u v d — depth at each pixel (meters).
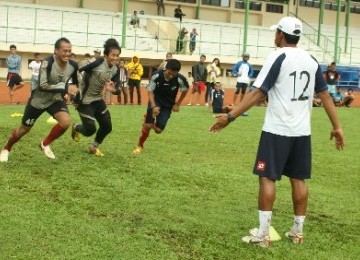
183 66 42.16
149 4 48.56
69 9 43.12
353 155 14.34
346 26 51.75
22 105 22.97
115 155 11.76
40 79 10.08
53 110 10.52
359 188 10.65
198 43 44.41
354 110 29.47
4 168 9.97
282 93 6.69
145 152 12.55
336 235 7.60
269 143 6.74
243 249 6.79
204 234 7.22
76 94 10.45
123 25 40.62
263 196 6.81
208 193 9.34
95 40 40.91
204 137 15.70
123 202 8.41
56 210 7.79
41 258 6.13
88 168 10.38
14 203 7.98
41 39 39.28
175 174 10.46
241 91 25.78
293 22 6.77
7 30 38.28
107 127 11.42
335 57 47.56
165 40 42.97
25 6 40.38
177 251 6.60
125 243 6.73
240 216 8.10
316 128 20.03
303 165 6.93
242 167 11.71
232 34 47.72
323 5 52.25
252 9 52.97
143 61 41.19
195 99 30.12
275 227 7.71
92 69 10.92
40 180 9.34
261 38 48.66
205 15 51.19
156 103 12.21
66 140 13.02
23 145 12.13
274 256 6.64
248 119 21.22
